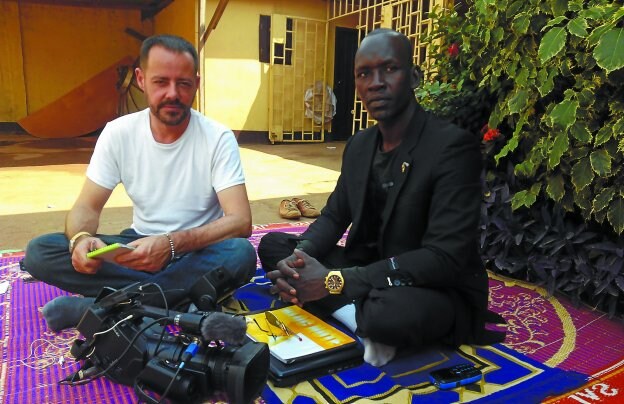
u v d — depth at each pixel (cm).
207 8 906
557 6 236
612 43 202
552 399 168
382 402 163
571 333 220
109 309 157
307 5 995
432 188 186
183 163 217
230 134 223
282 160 776
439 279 180
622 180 227
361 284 181
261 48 971
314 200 496
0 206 442
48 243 203
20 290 255
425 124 192
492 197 289
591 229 260
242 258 212
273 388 170
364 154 205
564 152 241
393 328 177
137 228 229
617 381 180
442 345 204
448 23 338
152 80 194
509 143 262
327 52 1030
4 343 201
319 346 184
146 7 1098
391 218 194
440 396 168
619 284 226
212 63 936
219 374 135
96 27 1081
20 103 1049
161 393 139
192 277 207
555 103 253
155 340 149
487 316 217
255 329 197
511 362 192
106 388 171
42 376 178
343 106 1081
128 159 217
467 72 313
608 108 232
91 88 1091
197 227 205
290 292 188
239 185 219
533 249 279
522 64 256
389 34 183
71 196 489
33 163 695
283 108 1005
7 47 1020
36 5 1028
